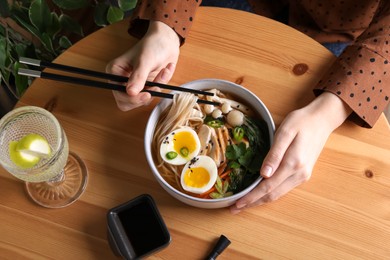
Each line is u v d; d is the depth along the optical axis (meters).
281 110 0.74
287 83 0.75
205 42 0.78
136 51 0.73
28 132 0.69
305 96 0.75
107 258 0.67
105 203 0.70
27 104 0.75
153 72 0.74
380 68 0.71
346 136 0.72
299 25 0.97
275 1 1.00
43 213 0.69
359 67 0.71
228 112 0.71
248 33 0.78
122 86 0.68
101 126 0.74
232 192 0.67
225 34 0.78
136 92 0.66
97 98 0.75
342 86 0.70
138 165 0.71
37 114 0.67
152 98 0.75
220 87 0.72
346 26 0.93
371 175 0.70
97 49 0.78
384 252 0.66
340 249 0.67
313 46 0.78
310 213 0.68
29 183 0.71
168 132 0.71
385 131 0.73
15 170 0.62
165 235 0.65
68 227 0.68
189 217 0.68
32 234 0.68
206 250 0.67
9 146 0.65
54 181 0.70
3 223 0.69
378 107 0.71
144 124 0.74
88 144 0.73
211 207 0.67
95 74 0.68
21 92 0.87
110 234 0.65
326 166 0.71
